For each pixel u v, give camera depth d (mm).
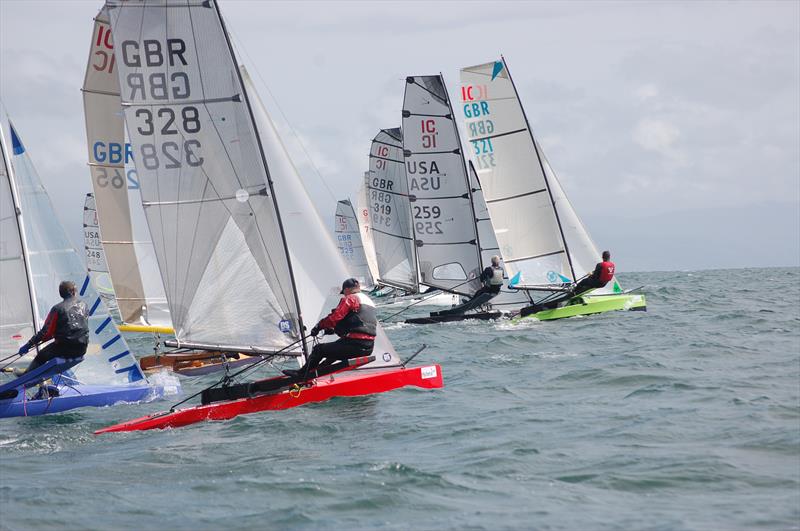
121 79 40000
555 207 83500
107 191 64562
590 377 46312
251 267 41188
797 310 82688
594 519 24016
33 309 46281
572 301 82438
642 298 84688
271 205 41281
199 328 41094
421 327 82875
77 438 37406
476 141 83812
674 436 32344
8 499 27562
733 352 53438
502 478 28109
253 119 41000
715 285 142750
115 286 65375
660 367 47969
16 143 46406
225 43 40344
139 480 29656
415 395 42531
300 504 26062
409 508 25469
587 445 31641
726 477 27188
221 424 38156
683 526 23078
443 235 88312
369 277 163750
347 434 35062
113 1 39594
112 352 46781
